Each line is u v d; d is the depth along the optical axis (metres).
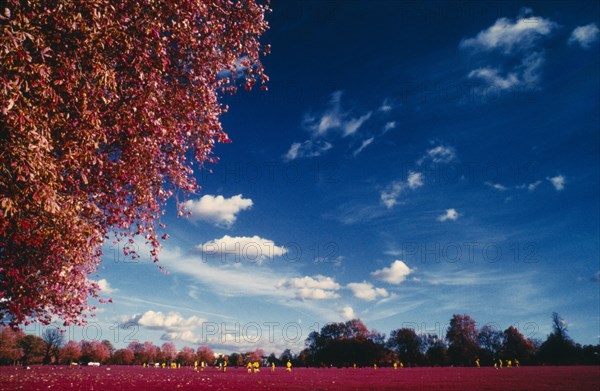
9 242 9.71
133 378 40.09
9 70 6.46
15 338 95.00
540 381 29.55
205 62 10.69
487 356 90.94
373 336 110.12
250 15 11.09
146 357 118.38
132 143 9.46
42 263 10.20
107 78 7.95
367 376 44.06
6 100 6.21
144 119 9.20
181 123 10.64
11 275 10.18
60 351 105.19
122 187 10.46
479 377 37.44
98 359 112.50
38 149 6.76
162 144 11.04
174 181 11.14
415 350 96.81
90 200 10.00
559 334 84.62
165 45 9.70
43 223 8.35
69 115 8.03
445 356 93.12
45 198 7.29
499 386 25.17
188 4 9.47
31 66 6.54
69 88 7.50
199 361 119.62
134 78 9.09
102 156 8.90
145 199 10.57
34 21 6.94
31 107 6.96
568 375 37.72
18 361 96.06
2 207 6.99
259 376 46.19
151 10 8.76
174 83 10.52
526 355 87.88
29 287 10.77
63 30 7.19
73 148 8.02
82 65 7.98
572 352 81.88
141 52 8.53
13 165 6.62
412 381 33.16
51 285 11.10
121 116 9.01
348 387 27.08
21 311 11.45
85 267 12.09
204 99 10.77
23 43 7.13
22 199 7.20
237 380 37.19
